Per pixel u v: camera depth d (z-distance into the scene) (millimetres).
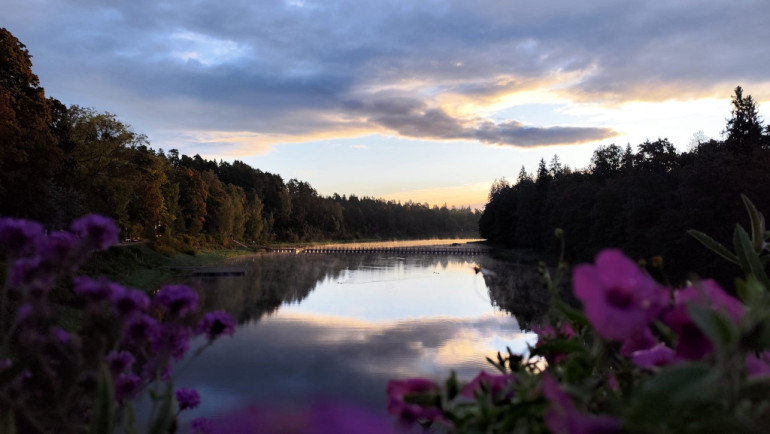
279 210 133625
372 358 19594
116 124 42562
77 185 39031
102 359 887
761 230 1030
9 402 842
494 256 81500
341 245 147250
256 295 42375
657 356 799
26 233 922
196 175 81875
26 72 29922
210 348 20250
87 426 876
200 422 900
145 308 984
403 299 43594
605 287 681
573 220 55156
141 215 50469
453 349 21297
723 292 737
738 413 551
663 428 556
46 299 918
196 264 62344
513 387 834
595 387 830
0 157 23016
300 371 16953
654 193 38406
